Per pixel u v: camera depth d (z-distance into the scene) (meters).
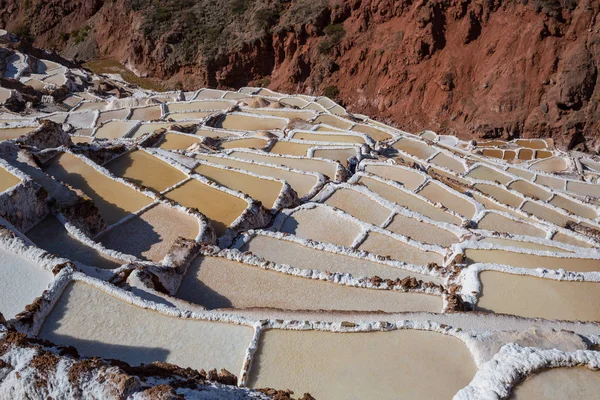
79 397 7.21
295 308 12.78
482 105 45.75
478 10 46.94
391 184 22.47
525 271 13.96
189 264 14.24
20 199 14.37
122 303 11.34
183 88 53.12
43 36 64.44
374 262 15.25
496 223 20.78
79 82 41.66
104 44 60.00
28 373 7.49
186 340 10.62
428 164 28.69
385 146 30.22
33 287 11.54
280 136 29.14
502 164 33.34
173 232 15.91
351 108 50.53
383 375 9.79
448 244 17.80
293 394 9.38
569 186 31.03
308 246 15.93
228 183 20.14
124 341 10.52
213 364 10.12
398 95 49.03
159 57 54.16
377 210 19.58
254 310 11.43
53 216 15.05
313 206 18.92
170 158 21.06
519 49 45.28
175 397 7.05
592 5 43.22
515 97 44.69
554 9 43.81
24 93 35.69
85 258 13.61
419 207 21.05
